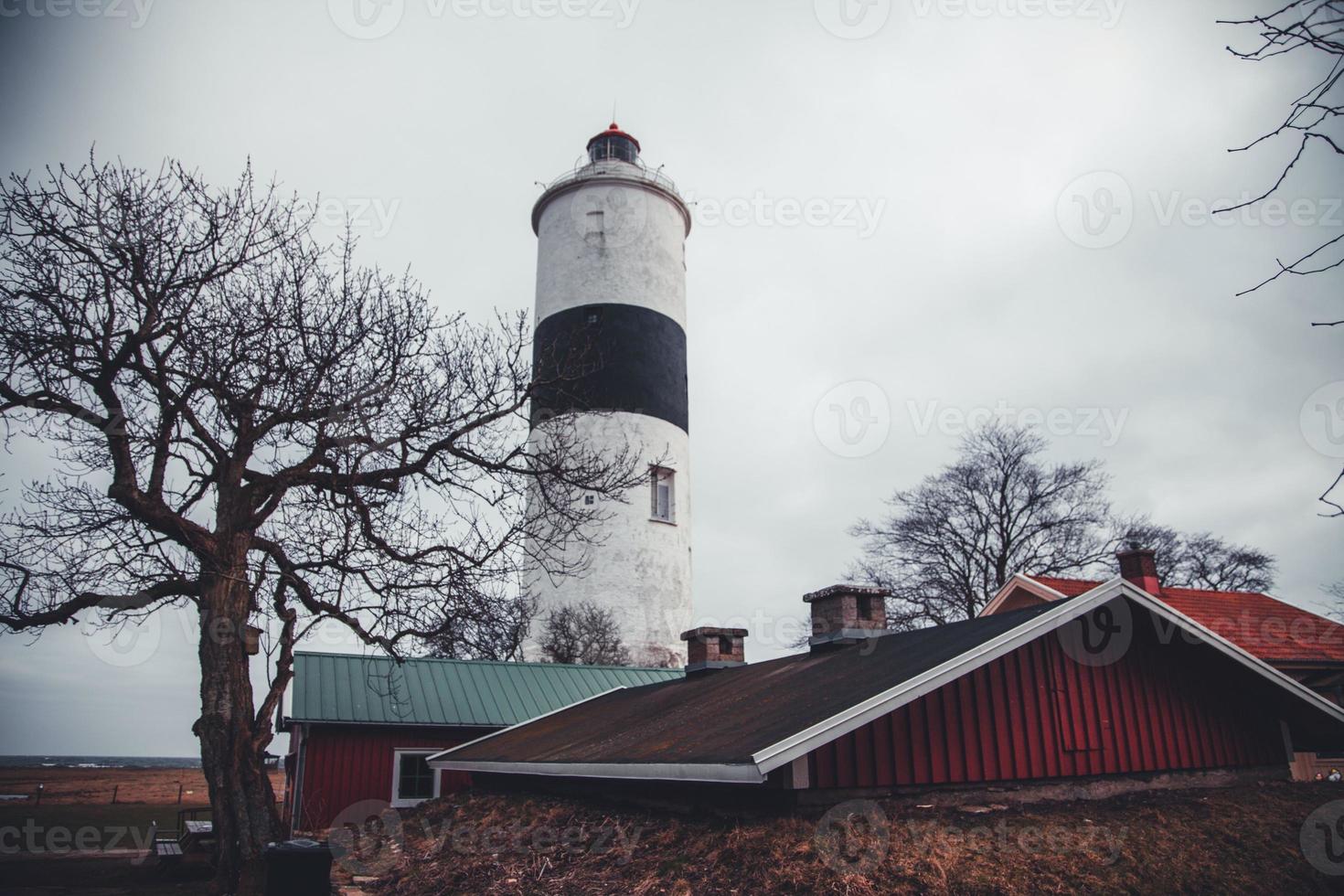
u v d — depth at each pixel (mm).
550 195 33219
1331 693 18844
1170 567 35250
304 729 18766
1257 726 11398
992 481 36250
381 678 20391
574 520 14711
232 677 11508
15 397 11375
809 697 9891
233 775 11055
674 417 30984
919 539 36438
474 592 12812
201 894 11547
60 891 12039
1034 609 10414
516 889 9148
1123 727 10250
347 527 12227
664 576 29172
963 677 9297
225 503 12164
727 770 8047
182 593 12016
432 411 13445
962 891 7082
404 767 19312
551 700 21562
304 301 13094
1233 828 9133
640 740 11297
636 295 31422
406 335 13648
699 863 8172
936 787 8852
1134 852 8266
